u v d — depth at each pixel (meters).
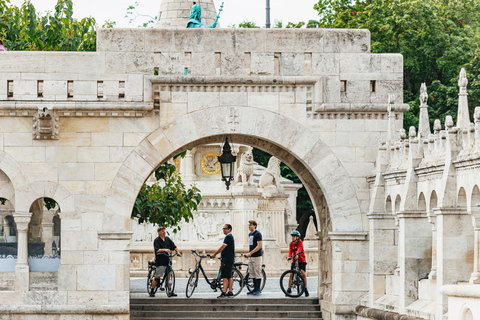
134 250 36.16
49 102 21.64
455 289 16.03
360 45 22.41
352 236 22.22
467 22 46.56
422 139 19.88
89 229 21.78
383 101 22.41
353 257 22.28
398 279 20.77
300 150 22.22
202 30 22.09
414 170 19.77
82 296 21.72
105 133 21.91
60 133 21.86
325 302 23.97
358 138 22.34
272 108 22.17
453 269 17.69
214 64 22.09
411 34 44.53
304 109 22.25
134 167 21.89
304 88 22.23
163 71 21.98
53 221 22.33
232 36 22.14
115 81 21.88
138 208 27.39
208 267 35.84
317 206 25.11
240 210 37.09
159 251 26.31
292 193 45.62
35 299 21.77
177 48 22.05
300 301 25.34
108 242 21.78
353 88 22.36
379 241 21.77
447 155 17.73
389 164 21.61
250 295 27.23
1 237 22.52
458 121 17.77
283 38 22.23
